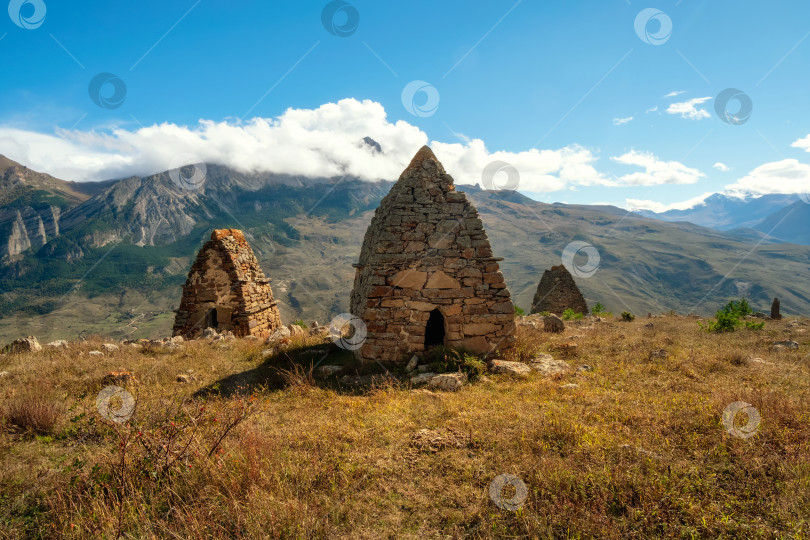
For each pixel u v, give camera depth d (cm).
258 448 535
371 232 1362
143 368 1073
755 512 392
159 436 546
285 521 402
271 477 482
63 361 1082
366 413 704
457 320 1111
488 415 662
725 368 936
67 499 448
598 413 654
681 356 1066
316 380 1002
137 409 721
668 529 371
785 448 491
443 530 400
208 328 1733
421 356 1093
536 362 1059
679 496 412
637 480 440
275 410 756
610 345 1288
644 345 1259
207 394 877
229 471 486
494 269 1131
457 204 1163
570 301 2889
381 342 1091
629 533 371
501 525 396
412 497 452
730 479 448
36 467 532
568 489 434
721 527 368
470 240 1138
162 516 425
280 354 1273
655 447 519
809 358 1030
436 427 629
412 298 1102
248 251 2030
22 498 458
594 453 507
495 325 1120
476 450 548
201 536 374
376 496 455
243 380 1027
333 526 406
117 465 491
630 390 789
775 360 1024
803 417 576
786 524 365
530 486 452
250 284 1941
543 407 696
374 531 402
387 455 540
